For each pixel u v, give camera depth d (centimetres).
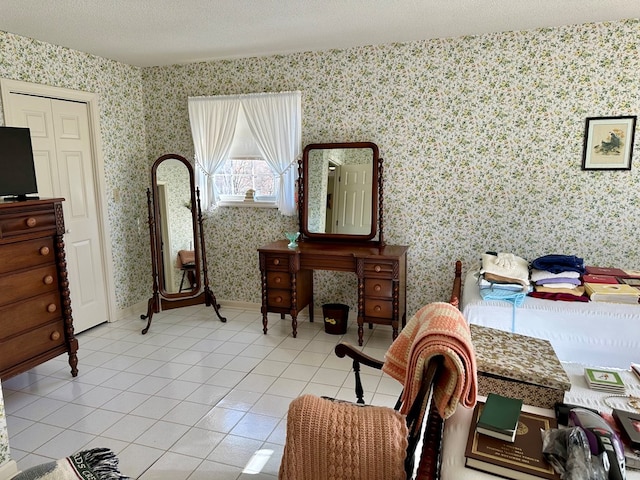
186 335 380
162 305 404
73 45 348
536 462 119
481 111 343
